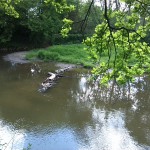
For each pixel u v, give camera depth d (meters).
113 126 16.34
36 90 22.36
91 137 14.89
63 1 8.52
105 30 8.41
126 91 23.06
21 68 30.62
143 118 17.66
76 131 15.53
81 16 47.41
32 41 44.03
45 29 42.19
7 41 41.72
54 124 16.27
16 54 38.41
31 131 15.27
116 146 14.12
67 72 29.31
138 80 26.20
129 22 8.88
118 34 8.73
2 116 17.00
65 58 35.16
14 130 15.27
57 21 44.12
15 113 17.56
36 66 32.00
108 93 22.47
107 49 8.89
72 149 13.66
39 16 41.91
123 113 18.38
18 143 13.88
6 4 14.51
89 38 8.72
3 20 38.78
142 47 8.73
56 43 46.38
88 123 16.61
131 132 15.66
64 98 20.88
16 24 41.28
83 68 31.55
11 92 21.58
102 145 14.16
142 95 22.12
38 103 19.50
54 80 25.55
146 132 15.74
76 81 25.89
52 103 19.64
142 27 9.01
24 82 24.67
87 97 21.38
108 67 9.10
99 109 18.94
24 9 40.12
